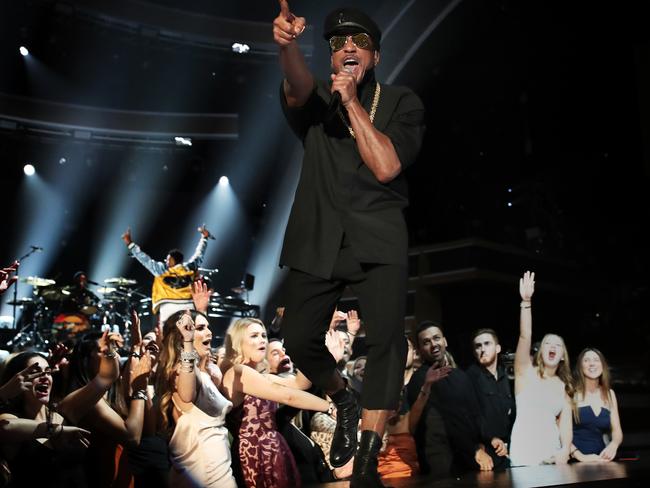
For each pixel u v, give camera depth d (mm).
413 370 4637
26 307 9719
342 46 1864
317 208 1802
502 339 12750
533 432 4324
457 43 11383
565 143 14422
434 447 4062
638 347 13430
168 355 3303
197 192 13680
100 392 2930
